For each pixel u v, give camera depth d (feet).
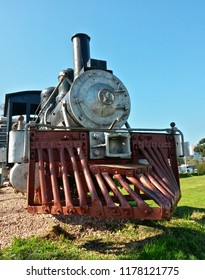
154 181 9.64
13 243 9.95
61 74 16.42
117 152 11.33
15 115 26.71
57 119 14.74
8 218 13.52
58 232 10.89
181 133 13.09
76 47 16.30
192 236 11.40
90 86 13.39
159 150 12.28
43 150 10.22
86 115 12.98
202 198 22.11
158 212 8.02
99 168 9.75
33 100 24.66
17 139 10.41
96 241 10.48
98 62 14.56
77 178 9.50
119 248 9.70
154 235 11.02
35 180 10.91
